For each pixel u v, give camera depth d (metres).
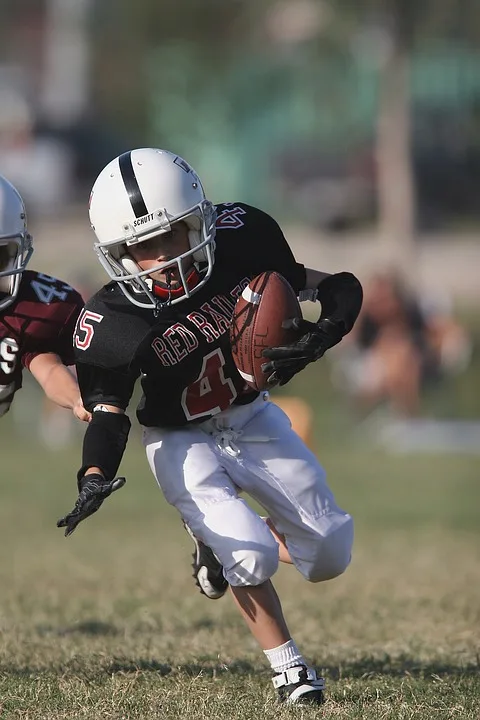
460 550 36.88
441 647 21.94
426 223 119.75
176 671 19.22
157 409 17.33
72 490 50.00
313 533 17.84
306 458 18.08
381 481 52.78
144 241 17.12
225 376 17.33
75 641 22.55
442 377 65.00
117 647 21.69
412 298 64.81
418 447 62.47
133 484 52.06
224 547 16.89
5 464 58.25
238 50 124.44
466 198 120.12
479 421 65.56
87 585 30.44
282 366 16.84
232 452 17.69
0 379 18.48
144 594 29.06
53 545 37.69
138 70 149.00
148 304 17.25
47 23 178.25
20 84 146.38
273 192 126.06
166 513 44.88
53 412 67.00
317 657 21.03
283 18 116.12
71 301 18.62
